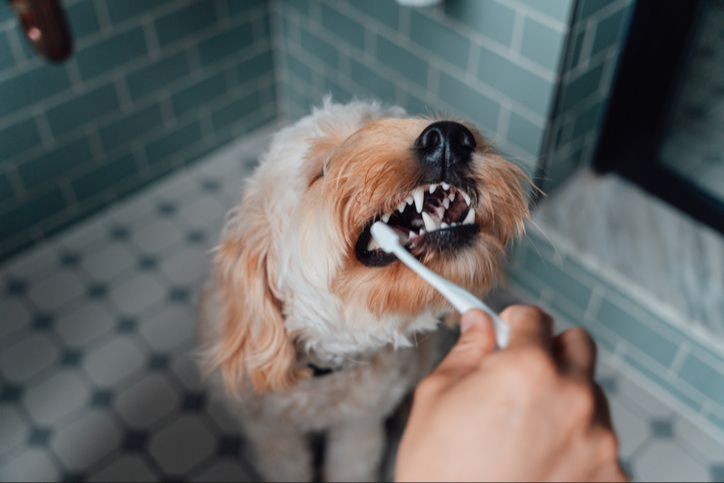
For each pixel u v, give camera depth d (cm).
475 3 184
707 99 194
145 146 248
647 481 191
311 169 125
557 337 75
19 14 164
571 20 167
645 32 183
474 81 201
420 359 167
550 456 63
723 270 194
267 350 139
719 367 184
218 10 237
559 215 207
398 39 215
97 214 251
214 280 161
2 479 190
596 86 193
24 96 208
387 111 143
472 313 77
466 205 125
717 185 200
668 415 203
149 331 221
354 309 128
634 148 208
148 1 218
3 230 229
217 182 265
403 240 121
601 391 69
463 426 65
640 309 194
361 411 162
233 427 200
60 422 201
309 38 247
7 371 211
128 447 197
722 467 192
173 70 239
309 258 123
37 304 227
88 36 211
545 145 195
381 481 196
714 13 179
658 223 205
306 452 187
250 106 272
